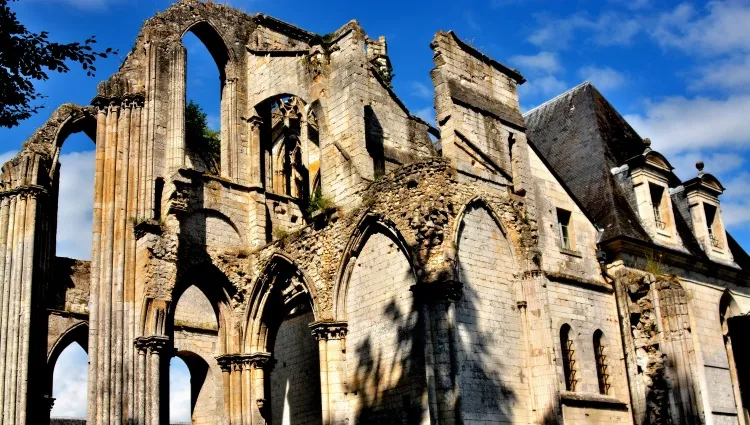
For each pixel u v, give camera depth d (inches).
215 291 1381.6
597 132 1617.9
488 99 1333.7
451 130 1228.5
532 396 1181.7
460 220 1169.4
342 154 1307.8
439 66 1277.1
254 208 1435.8
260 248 1397.6
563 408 1228.5
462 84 1294.3
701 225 1592.0
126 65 1405.0
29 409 1493.6
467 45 1331.2
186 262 1333.7
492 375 1135.6
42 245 1605.6
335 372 1218.6
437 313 1096.8
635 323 1393.9
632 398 1362.0
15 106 796.0
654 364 1354.6
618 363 1379.2
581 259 1397.6
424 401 1099.9
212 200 1396.4
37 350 1545.3
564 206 1414.9
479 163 1248.8
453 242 1141.7
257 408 1346.0
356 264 1248.8
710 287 1560.0
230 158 1459.2
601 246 1437.0
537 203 1364.4
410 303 1149.1
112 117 1342.3
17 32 778.2
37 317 1558.8
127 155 1326.3
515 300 1219.9
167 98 1382.9
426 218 1142.3
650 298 1386.6
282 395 1544.0
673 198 1635.1
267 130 1528.1
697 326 1486.2
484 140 1285.7
